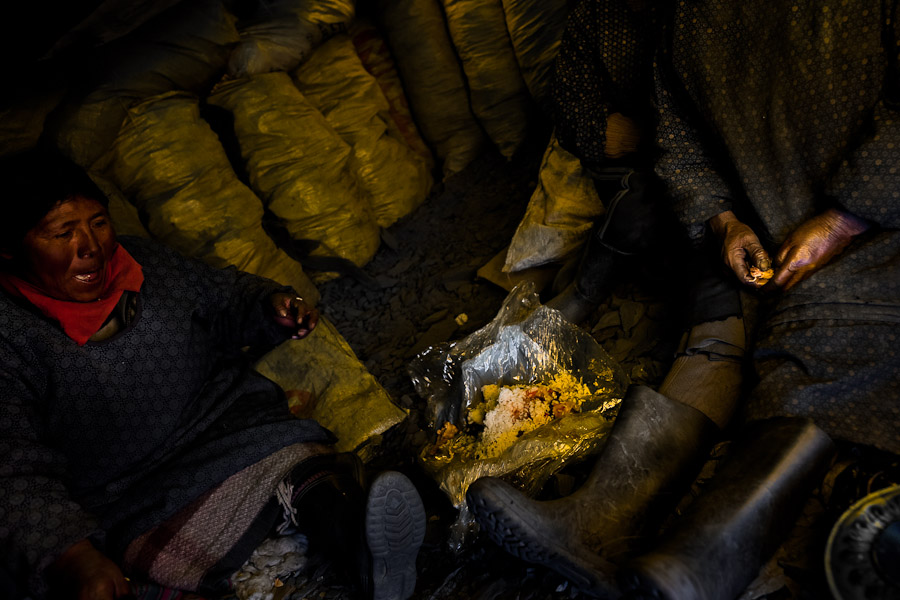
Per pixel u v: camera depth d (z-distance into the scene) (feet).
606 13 5.82
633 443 4.17
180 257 4.98
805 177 4.57
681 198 5.08
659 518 4.04
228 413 4.89
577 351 5.54
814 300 4.21
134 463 4.54
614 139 6.08
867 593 3.15
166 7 7.33
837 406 3.96
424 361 6.26
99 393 4.34
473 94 9.70
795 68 4.48
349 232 8.61
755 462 3.69
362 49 10.06
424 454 5.41
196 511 4.45
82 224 4.06
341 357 6.34
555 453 4.67
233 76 8.11
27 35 6.54
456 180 10.18
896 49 4.11
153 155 7.11
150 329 4.56
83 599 3.56
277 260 8.11
